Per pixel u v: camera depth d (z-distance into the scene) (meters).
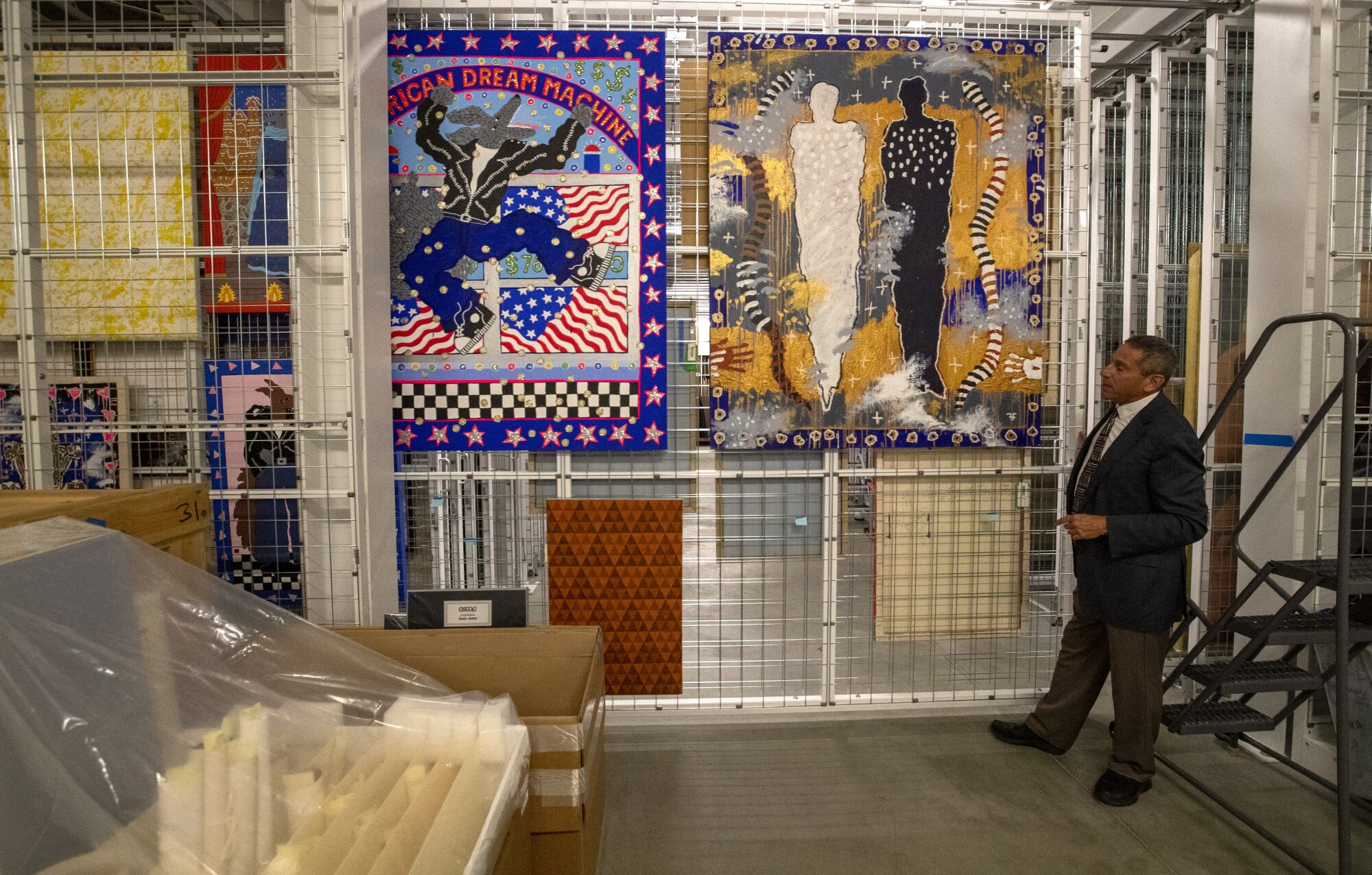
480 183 2.58
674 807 2.17
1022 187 2.70
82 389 2.53
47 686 0.75
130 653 0.88
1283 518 2.41
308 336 2.30
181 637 0.98
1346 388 1.76
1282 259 2.41
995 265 2.70
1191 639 3.12
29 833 0.69
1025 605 2.87
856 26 2.74
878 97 2.64
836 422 2.70
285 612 1.22
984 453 2.82
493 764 1.13
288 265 2.52
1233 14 2.93
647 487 2.78
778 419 2.69
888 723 2.73
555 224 2.59
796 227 2.65
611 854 1.95
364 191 2.31
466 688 1.75
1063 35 2.73
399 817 0.96
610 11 2.67
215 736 0.92
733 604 3.73
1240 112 3.22
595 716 1.72
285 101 2.47
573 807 1.45
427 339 2.59
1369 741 2.10
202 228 2.50
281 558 2.57
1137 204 3.53
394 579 2.56
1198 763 2.42
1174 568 2.09
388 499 2.52
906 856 1.94
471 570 2.92
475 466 2.97
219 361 2.54
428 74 2.55
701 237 2.71
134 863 0.73
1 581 0.74
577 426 2.64
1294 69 2.35
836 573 2.76
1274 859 1.92
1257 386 2.52
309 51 2.21
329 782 1.01
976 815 2.12
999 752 2.50
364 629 1.85
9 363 2.55
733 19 2.72
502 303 2.60
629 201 2.59
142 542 1.00
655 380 2.64
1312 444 2.31
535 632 1.80
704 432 2.77
